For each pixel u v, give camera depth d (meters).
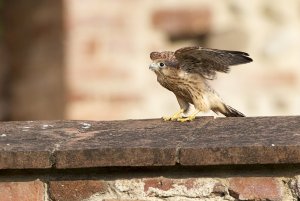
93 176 5.87
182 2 13.18
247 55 7.47
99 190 5.86
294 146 5.58
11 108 16.06
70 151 5.76
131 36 13.16
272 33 13.20
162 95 13.09
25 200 5.89
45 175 5.90
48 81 14.48
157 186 5.82
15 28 15.78
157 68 8.28
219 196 5.78
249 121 6.37
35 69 15.05
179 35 13.23
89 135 6.20
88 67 13.20
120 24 13.19
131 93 13.14
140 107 13.12
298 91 13.16
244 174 5.75
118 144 5.84
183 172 5.81
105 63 13.18
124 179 5.85
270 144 5.63
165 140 5.93
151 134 6.14
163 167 5.81
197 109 8.30
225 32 13.16
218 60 7.80
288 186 5.71
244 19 13.19
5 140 6.12
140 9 13.21
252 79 13.16
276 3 13.24
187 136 6.01
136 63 13.16
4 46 16.08
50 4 14.15
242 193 5.74
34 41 15.01
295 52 13.19
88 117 13.19
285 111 13.16
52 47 14.18
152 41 13.19
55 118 14.20
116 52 13.16
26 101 15.60
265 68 13.16
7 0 15.84
